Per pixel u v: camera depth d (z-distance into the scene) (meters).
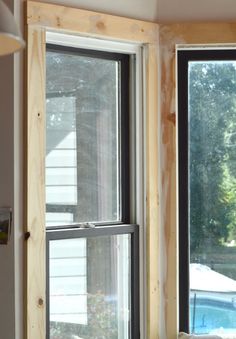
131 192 3.01
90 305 2.85
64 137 2.80
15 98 2.50
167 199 2.99
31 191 2.54
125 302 2.97
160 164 2.99
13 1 2.50
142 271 2.96
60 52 2.78
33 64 2.56
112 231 2.88
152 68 2.96
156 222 2.96
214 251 3.07
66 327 2.77
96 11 2.78
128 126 3.02
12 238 2.47
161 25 2.99
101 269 2.89
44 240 2.58
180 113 3.04
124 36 2.86
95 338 2.87
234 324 3.06
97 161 2.92
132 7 2.90
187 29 2.98
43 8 2.59
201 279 3.07
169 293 2.97
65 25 2.66
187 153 3.05
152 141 2.96
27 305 2.50
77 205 2.84
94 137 2.91
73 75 2.84
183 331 3.01
